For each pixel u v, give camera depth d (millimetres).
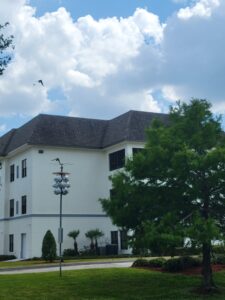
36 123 43719
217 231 17016
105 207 20141
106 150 44250
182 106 20500
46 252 35094
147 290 19828
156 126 21141
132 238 19047
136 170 19531
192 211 18844
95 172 44312
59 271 24297
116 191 19953
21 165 45344
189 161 18188
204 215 19000
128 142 40438
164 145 19172
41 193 42344
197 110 19922
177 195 19031
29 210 42688
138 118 42250
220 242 18344
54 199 42719
